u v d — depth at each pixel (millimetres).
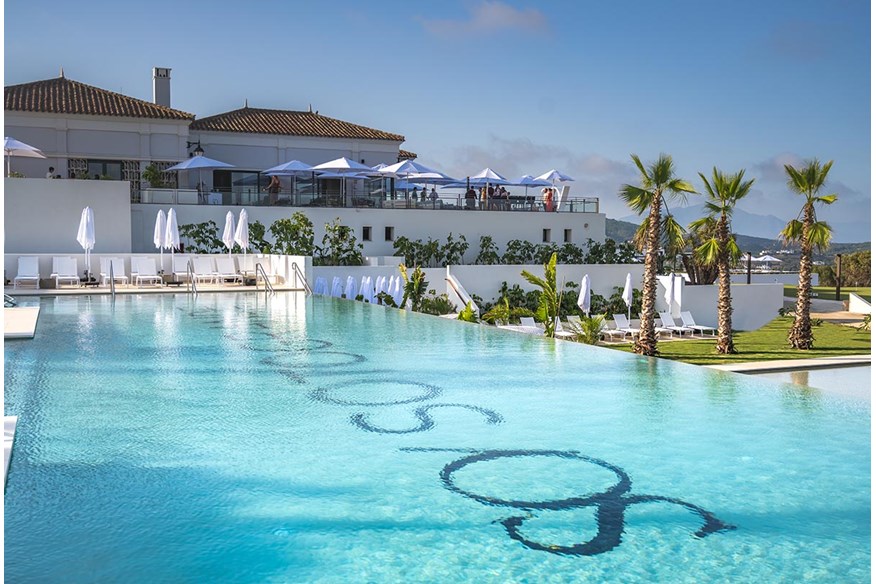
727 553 3408
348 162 37812
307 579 3090
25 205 26094
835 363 25469
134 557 3260
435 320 13750
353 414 6047
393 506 3938
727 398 6746
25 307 14633
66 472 4438
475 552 3379
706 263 29031
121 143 36156
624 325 33438
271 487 4199
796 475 4520
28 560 3223
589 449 5059
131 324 12680
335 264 31688
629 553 3393
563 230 41281
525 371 8203
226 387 7211
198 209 33125
